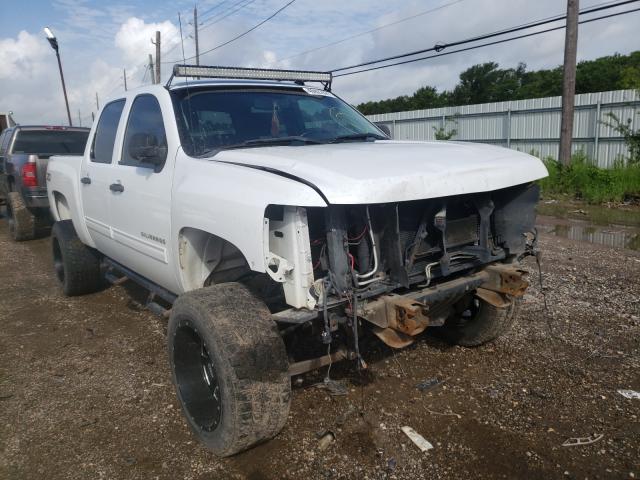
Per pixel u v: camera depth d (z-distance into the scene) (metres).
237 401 2.74
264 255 2.71
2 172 10.48
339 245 2.76
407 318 2.83
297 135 4.00
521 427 3.28
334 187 2.64
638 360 4.12
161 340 4.86
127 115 4.45
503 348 4.39
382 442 3.16
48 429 3.44
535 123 21.33
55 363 4.44
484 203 3.32
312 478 2.87
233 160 3.25
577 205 14.13
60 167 5.91
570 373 3.93
